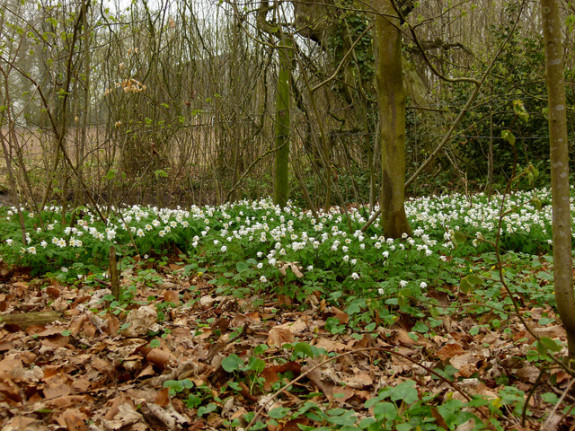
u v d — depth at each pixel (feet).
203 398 10.37
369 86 42.34
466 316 15.74
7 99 21.22
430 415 8.91
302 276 16.92
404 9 27.86
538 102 45.85
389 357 12.80
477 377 11.25
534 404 9.72
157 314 14.55
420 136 45.29
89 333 13.28
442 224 25.63
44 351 11.98
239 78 37.14
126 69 34.63
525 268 20.26
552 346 7.64
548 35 8.64
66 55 29.45
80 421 8.87
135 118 34.27
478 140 43.50
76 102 27.37
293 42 24.31
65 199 24.82
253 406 10.28
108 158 29.55
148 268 20.68
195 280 19.38
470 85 46.98
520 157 48.55
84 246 20.71
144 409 9.70
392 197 21.79
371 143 41.45
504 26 50.16
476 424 8.25
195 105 38.06
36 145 37.83
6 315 13.34
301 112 34.35
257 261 19.74
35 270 19.44
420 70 58.08
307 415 9.29
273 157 35.88
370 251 19.16
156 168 34.19
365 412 10.05
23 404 9.45
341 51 41.93
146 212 26.23
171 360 11.75
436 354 12.74
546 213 28.66
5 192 33.55
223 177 39.24
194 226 24.47
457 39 64.39
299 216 29.07
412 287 15.57
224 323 14.26
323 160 26.02
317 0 31.99
